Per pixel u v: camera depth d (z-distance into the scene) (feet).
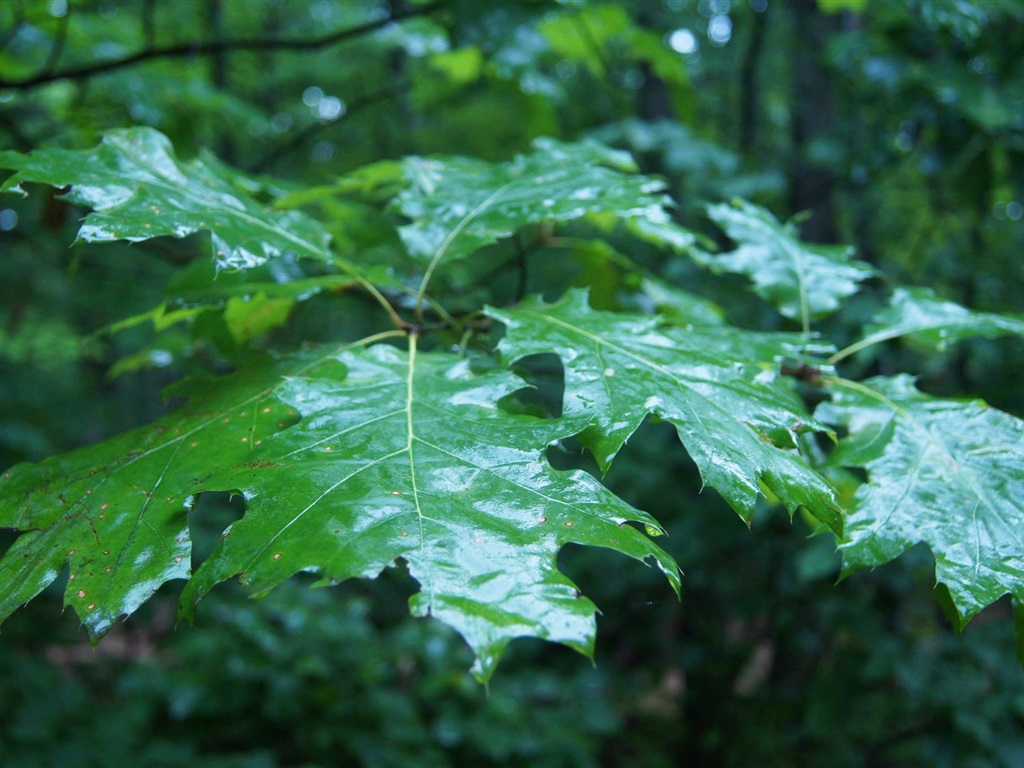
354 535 2.99
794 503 3.58
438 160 6.91
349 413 3.87
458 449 3.57
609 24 11.80
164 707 20.27
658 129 17.20
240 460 3.73
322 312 15.90
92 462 3.89
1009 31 9.66
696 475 19.31
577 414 3.79
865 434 4.70
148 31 10.53
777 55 26.14
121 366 7.20
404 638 20.97
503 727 20.45
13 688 17.87
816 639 19.75
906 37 10.59
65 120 12.16
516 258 8.14
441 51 12.77
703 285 17.38
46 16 11.49
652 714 25.82
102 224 4.00
